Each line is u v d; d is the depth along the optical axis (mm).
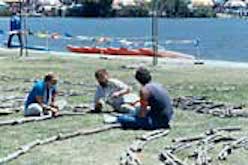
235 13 143375
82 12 129750
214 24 114000
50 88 16078
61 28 86812
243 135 14148
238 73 26938
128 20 121250
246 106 18016
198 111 17234
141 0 120312
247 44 54562
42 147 12789
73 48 40906
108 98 16438
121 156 11906
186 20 130750
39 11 127750
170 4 122500
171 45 52625
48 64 30391
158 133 14023
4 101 18531
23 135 13859
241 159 12031
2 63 30703
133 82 23297
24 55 35719
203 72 27328
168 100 14688
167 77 25234
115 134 14062
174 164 11305
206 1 140250
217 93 20656
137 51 37469
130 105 16141
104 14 127938
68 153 12297
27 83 23312
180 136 13898
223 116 16516
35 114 15898
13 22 40250
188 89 21672
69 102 18516
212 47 51031
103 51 38438
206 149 12523
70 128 14602
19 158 11875
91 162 11648
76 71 27234
